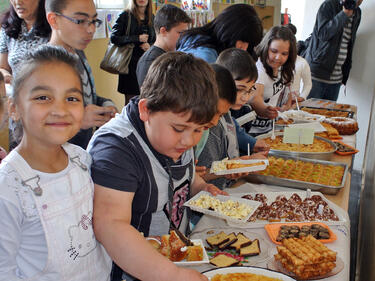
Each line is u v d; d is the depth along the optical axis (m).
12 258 0.83
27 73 0.82
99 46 4.20
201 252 1.13
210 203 1.44
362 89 4.81
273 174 1.93
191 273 0.90
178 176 1.18
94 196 0.97
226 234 1.32
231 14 2.13
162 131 0.97
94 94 1.97
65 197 0.90
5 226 0.81
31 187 0.85
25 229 0.86
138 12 3.57
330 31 4.14
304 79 3.85
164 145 1.00
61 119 0.84
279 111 3.12
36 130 0.84
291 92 3.49
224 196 1.52
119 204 0.96
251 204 1.51
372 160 2.78
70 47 1.80
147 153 1.05
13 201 0.81
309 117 3.01
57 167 0.91
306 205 1.56
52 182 0.88
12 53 1.99
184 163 1.22
